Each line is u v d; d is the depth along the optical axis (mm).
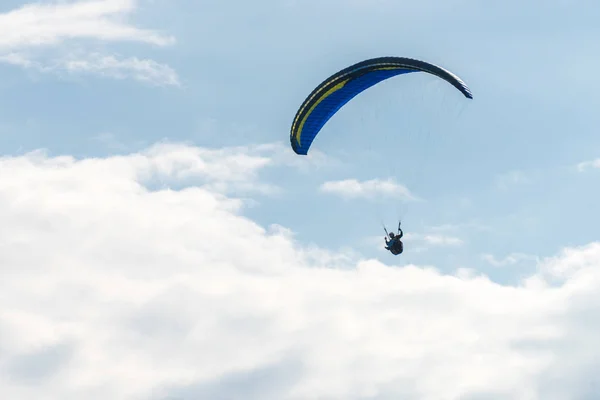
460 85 142500
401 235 150375
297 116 172250
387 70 159250
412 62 150500
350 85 163875
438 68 146875
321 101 166625
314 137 174375
